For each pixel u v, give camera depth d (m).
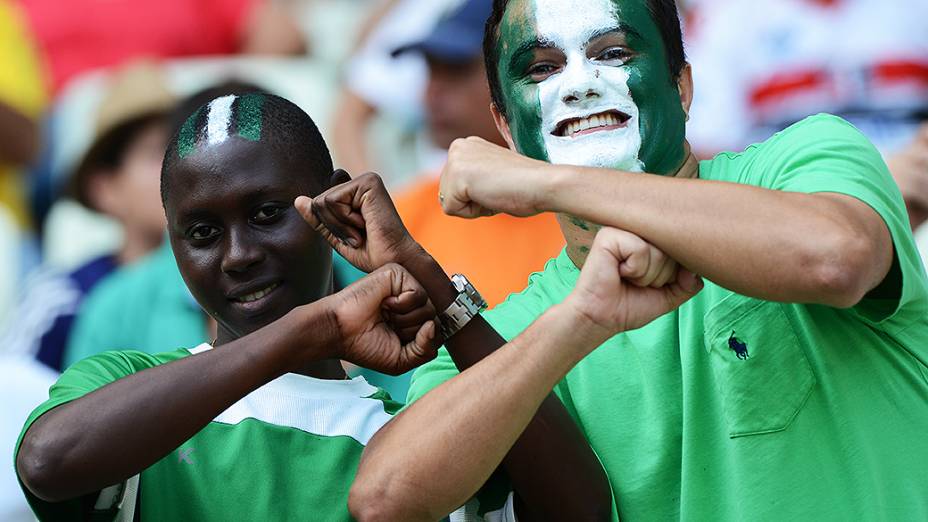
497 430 9.47
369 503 9.65
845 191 9.55
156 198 19.11
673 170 10.80
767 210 9.22
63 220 19.38
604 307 9.38
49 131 19.67
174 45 20.33
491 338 10.23
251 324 10.59
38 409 9.95
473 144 9.97
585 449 10.14
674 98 10.76
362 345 9.95
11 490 16.25
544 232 16.03
